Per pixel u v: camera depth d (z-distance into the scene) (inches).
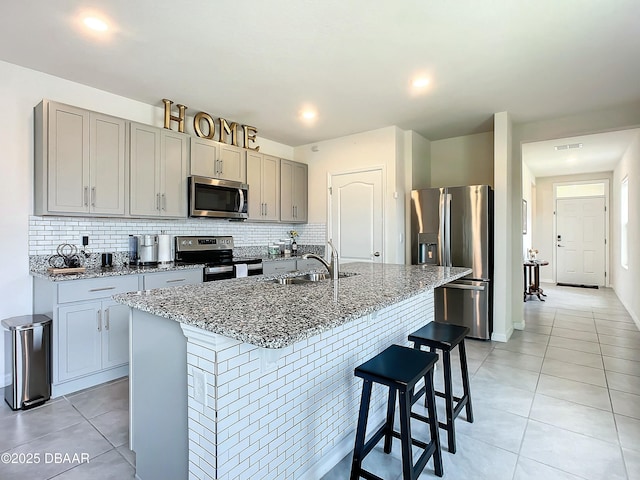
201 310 52.8
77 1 77.6
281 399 59.0
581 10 80.6
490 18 83.9
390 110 147.0
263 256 185.5
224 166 156.5
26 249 110.7
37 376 94.7
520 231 170.7
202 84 121.6
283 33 90.4
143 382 63.4
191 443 52.0
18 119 108.6
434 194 165.8
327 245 193.5
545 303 230.2
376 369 61.1
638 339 153.9
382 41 94.2
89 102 123.1
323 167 196.1
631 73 112.3
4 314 106.7
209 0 77.4
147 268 122.1
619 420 87.4
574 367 121.8
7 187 107.0
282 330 42.8
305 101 136.9
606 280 292.4
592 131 149.8
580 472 68.6
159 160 133.2
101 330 107.3
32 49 98.5
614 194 270.8
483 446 77.2
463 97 133.0
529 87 123.4
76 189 111.9
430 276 93.7
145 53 100.5
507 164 151.2
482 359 130.0
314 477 66.4
